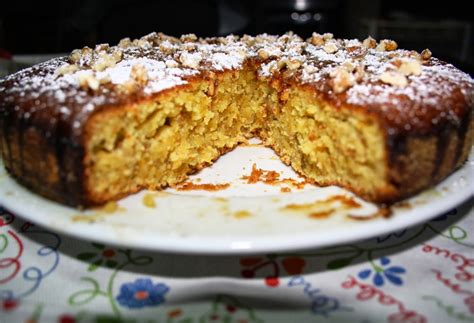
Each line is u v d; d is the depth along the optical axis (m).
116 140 0.23
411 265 0.21
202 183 0.28
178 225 0.20
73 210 0.21
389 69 0.26
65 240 0.23
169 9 0.58
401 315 0.18
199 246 0.18
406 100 0.22
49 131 0.21
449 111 0.23
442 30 0.74
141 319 0.18
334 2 0.77
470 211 0.25
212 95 0.29
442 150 0.22
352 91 0.24
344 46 0.34
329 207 0.21
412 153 0.21
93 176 0.22
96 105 0.22
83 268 0.21
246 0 0.73
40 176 0.22
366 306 0.18
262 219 0.20
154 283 0.20
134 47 0.34
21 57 0.44
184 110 0.28
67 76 0.25
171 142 0.27
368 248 0.22
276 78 0.31
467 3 0.80
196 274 0.20
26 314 0.18
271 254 0.22
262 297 0.19
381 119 0.21
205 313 0.18
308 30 0.79
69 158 0.21
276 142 0.32
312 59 0.31
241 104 0.33
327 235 0.19
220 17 0.66
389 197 0.21
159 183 0.27
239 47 0.35
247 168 0.30
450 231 0.23
